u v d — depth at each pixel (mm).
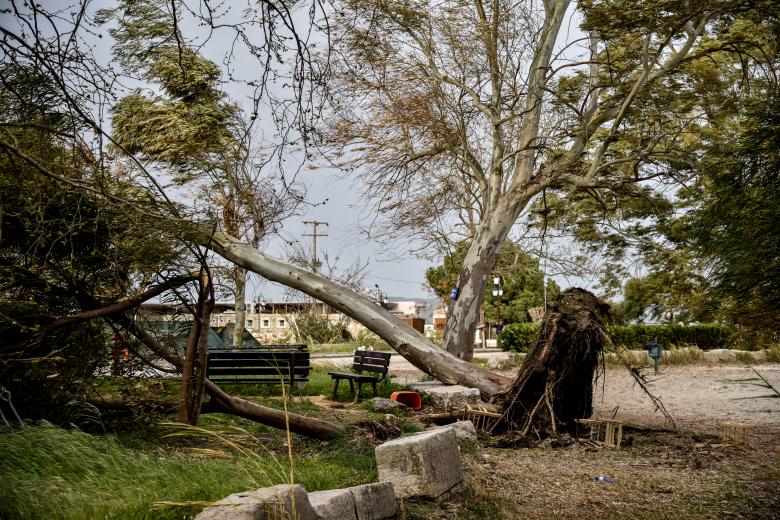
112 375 9930
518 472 8180
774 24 17328
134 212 8547
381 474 6289
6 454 5887
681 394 18016
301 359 15453
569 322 11234
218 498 5395
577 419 11156
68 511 5020
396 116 19516
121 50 14406
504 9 19766
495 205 20766
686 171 18891
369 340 38438
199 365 9438
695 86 19203
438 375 15039
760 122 8266
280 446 8883
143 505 5145
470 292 20109
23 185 7984
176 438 8828
